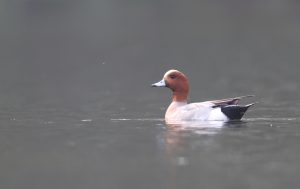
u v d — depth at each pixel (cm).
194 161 1428
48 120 2002
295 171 1339
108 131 1791
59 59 4072
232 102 1939
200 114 1922
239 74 3259
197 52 4250
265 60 3803
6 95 2670
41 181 1309
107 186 1266
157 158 1462
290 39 4788
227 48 4406
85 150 1555
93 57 4128
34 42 4891
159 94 2655
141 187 1255
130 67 3666
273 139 1639
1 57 4206
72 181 1305
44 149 1573
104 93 2717
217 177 1307
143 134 1734
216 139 1645
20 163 1448
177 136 1694
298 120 1920
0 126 1895
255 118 1961
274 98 2464
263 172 1336
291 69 3400
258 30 5347
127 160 1451
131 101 2455
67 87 2939
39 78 3278
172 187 1251
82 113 2148
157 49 4444
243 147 1552
